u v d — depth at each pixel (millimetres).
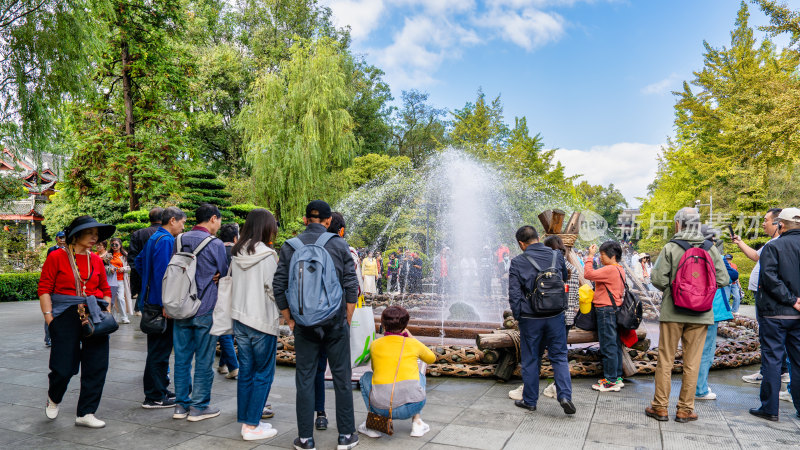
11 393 4922
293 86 21156
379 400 3631
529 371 4355
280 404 4586
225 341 5410
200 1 25812
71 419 4152
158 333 4371
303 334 3461
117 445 3568
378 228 21188
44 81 9516
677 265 4035
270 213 4000
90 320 3916
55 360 3914
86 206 23531
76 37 9688
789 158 15625
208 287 4141
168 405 4500
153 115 15742
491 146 27984
